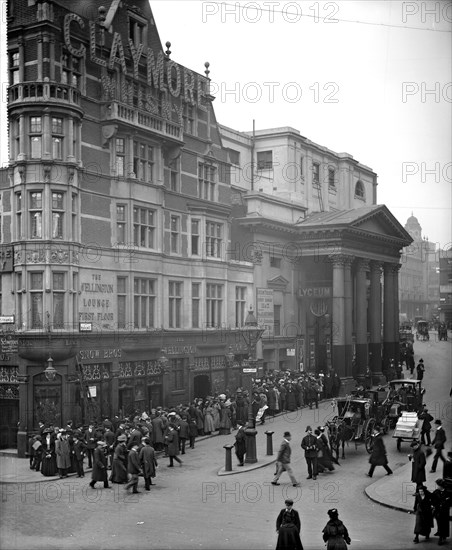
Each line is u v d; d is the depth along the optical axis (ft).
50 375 106.83
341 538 56.70
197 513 75.97
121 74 128.88
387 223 198.39
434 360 200.13
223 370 153.17
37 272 113.39
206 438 122.93
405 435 106.42
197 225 149.59
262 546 63.98
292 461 102.68
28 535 68.08
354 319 196.44
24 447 109.81
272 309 172.14
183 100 147.23
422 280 238.48
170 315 141.08
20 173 113.50
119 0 130.62
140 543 65.26
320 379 160.76
